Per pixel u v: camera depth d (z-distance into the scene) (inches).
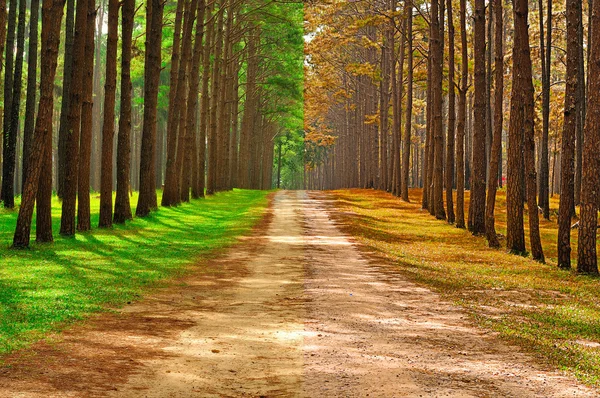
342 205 1764.3
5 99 1337.4
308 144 4138.8
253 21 2087.8
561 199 812.0
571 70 810.8
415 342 420.2
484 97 1175.6
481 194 1170.6
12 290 538.3
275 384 323.3
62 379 319.9
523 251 944.3
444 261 847.7
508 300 587.8
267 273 699.4
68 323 443.2
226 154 2395.4
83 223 980.6
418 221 1413.6
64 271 645.3
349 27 1913.1
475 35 1170.0
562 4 1749.5
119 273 657.0
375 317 494.0
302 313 498.3
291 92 2378.2
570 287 663.1
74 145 903.1
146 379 327.9
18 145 2723.9
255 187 3036.4
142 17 2074.3
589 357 394.9
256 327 448.8
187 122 1697.8
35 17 1318.9
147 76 1273.4
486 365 370.9
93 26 953.5
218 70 2148.1
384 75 2335.1
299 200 1969.7
